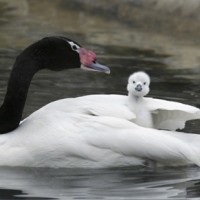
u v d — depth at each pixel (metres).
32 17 23.78
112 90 15.66
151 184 10.91
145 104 11.95
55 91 15.38
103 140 11.37
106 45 20.39
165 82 16.56
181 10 22.98
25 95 12.02
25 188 10.73
